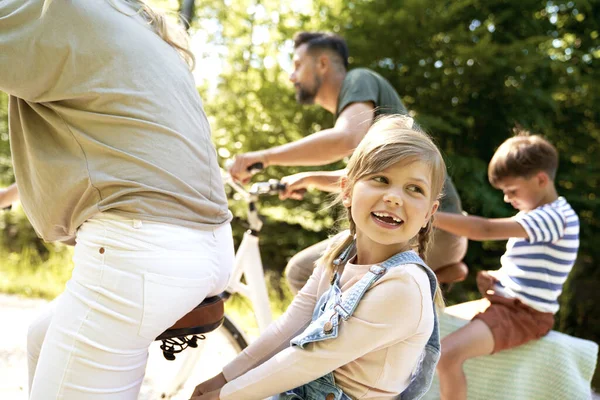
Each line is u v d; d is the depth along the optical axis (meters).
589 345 2.14
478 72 5.37
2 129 8.07
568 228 2.11
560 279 2.12
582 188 5.81
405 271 1.25
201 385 1.49
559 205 2.15
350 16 5.73
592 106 5.82
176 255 1.33
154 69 1.35
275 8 6.24
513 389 2.09
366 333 1.23
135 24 1.37
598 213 5.80
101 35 1.28
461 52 5.25
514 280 2.13
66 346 1.29
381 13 5.64
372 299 1.25
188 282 1.35
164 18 1.48
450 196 2.38
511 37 5.49
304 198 5.84
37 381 1.30
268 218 5.79
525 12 5.75
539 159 2.17
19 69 1.24
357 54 5.71
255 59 6.27
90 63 1.27
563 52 5.87
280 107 5.84
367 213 1.30
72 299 1.31
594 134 5.96
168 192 1.32
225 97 6.18
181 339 1.53
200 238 1.39
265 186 2.24
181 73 1.42
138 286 1.29
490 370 2.12
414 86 5.72
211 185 1.44
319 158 2.25
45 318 1.55
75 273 1.34
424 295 1.25
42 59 1.25
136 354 1.34
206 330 1.49
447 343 2.05
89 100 1.29
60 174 1.32
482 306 2.23
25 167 1.41
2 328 3.49
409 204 1.28
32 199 1.41
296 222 5.85
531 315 2.10
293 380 1.28
